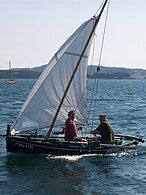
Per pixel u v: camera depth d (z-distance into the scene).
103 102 91.62
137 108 74.69
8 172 23.50
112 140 28.39
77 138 27.70
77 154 27.33
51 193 19.89
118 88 186.25
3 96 108.88
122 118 56.06
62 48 28.53
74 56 28.55
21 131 27.42
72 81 28.67
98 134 29.12
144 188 20.89
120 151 28.56
